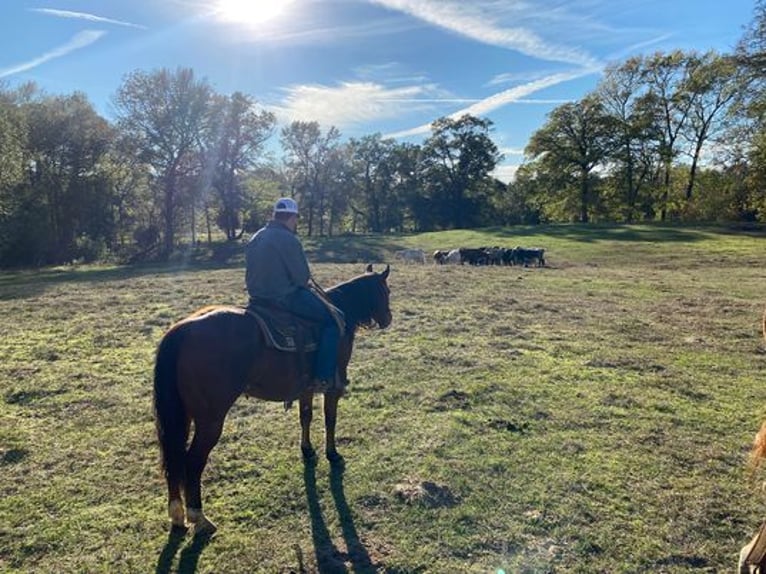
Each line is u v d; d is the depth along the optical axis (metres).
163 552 4.02
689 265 25.33
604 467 5.33
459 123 74.25
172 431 3.95
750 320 12.23
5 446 5.74
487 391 7.53
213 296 14.98
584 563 3.90
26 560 3.93
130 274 24.56
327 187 68.56
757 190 36.47
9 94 39.25
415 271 22.23
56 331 11.04
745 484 5.02
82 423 6.44
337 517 4.48
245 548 4.07
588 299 15.20
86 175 39.62
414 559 3.93
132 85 40.19
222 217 53.66
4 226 34.78
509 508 4.59
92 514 4.52
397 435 6.09
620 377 8.17
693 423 6.45
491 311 13.26
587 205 58.00
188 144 42.59
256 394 4.63
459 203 75.94
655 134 52.47
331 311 4.95
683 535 4.25
